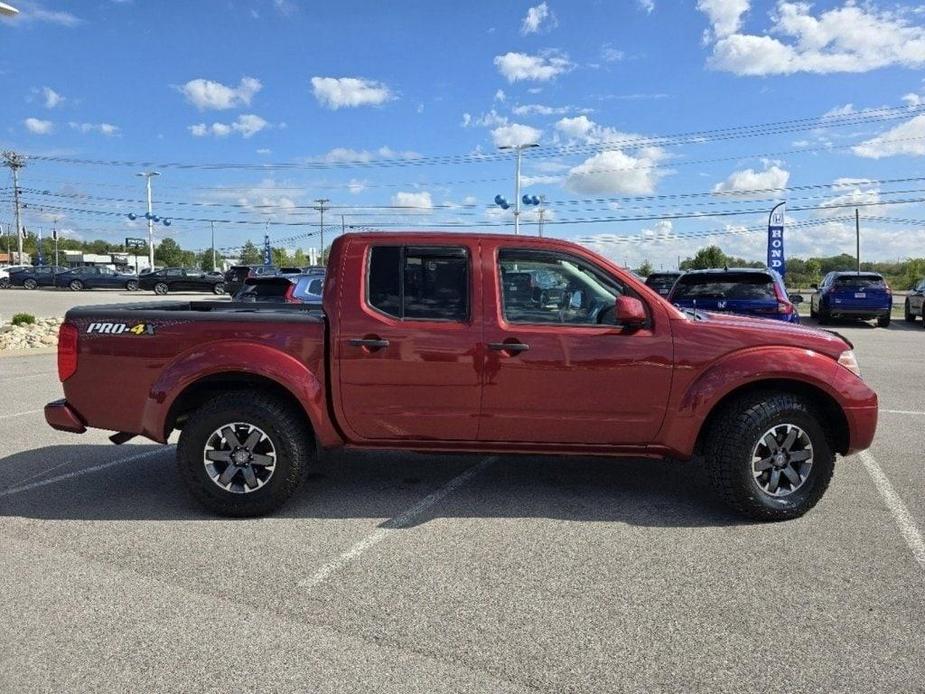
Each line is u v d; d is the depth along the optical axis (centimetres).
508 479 552
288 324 462
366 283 461
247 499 463
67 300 3394
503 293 458
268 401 464
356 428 466
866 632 317
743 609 339
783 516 454
